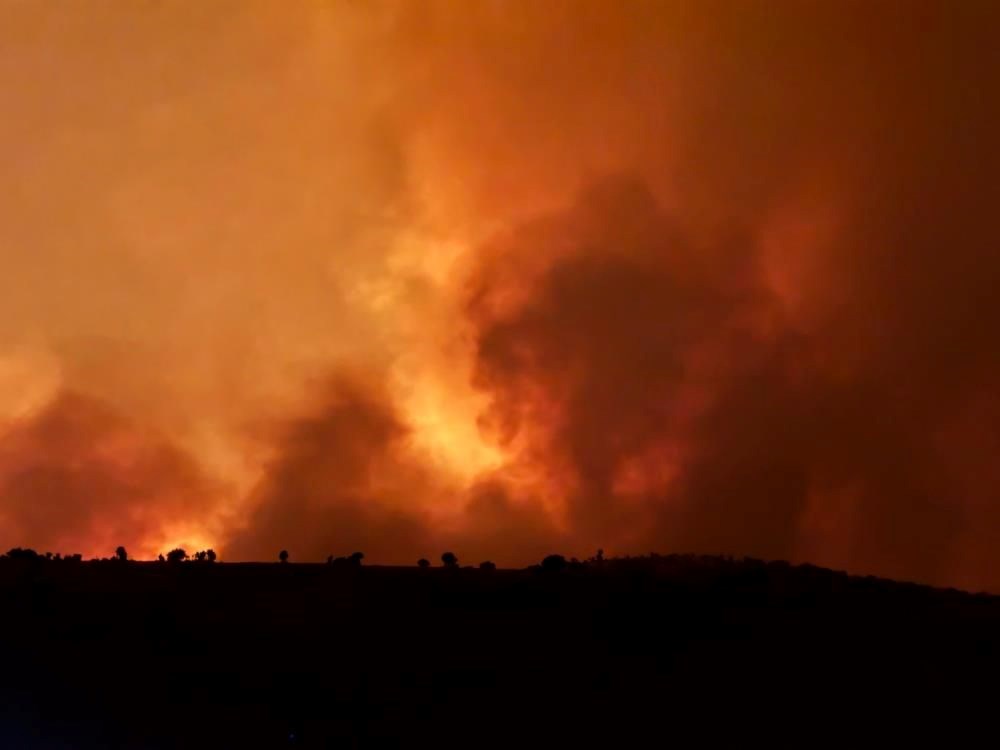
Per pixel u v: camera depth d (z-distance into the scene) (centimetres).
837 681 1428
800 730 1300
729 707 1353
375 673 1427
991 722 1333
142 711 1305
